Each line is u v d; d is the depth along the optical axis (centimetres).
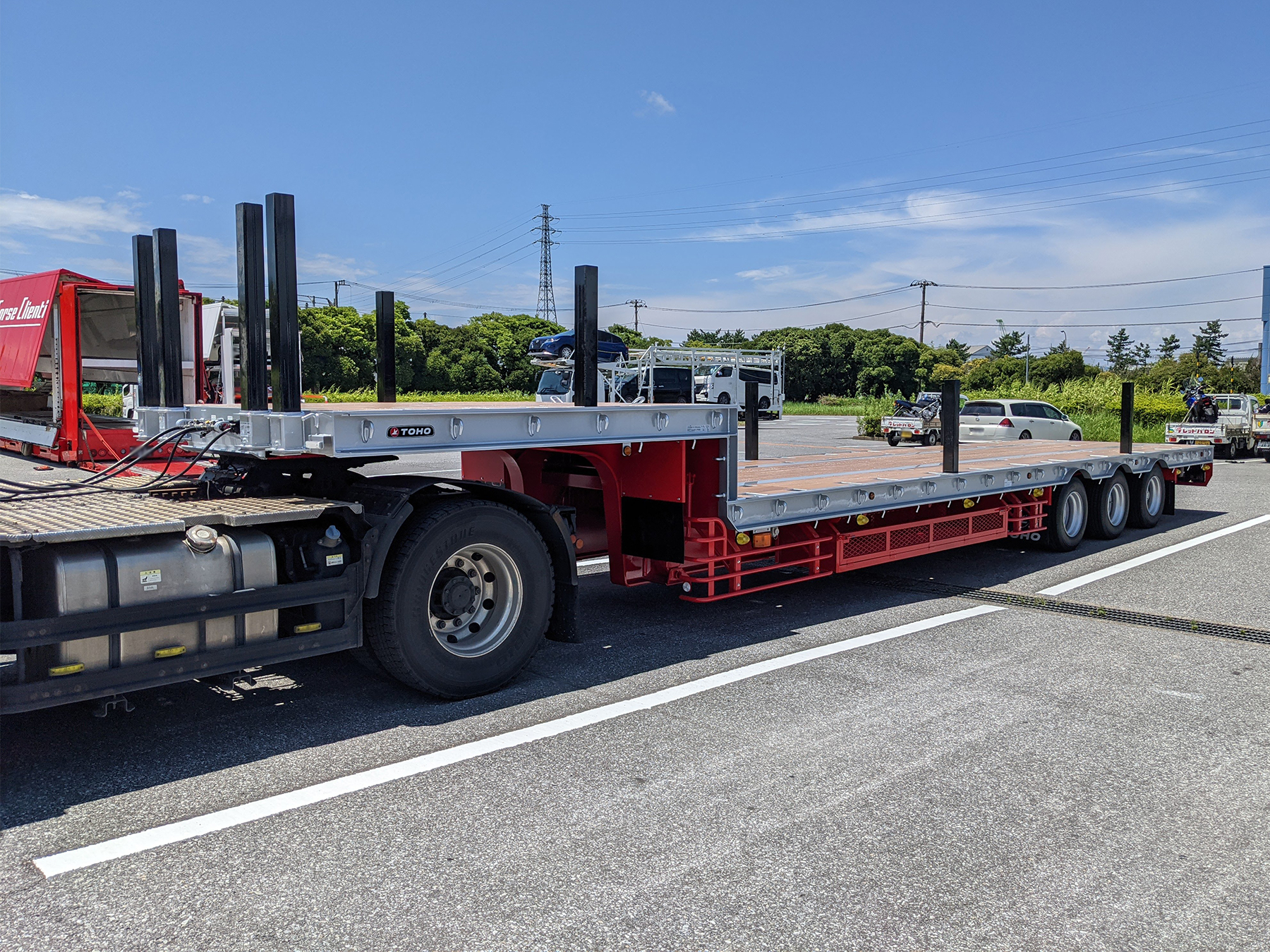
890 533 670
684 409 510
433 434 406
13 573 307
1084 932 253
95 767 358
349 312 5291
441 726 407
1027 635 575
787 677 484
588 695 452
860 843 303
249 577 361
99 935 244
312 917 254
